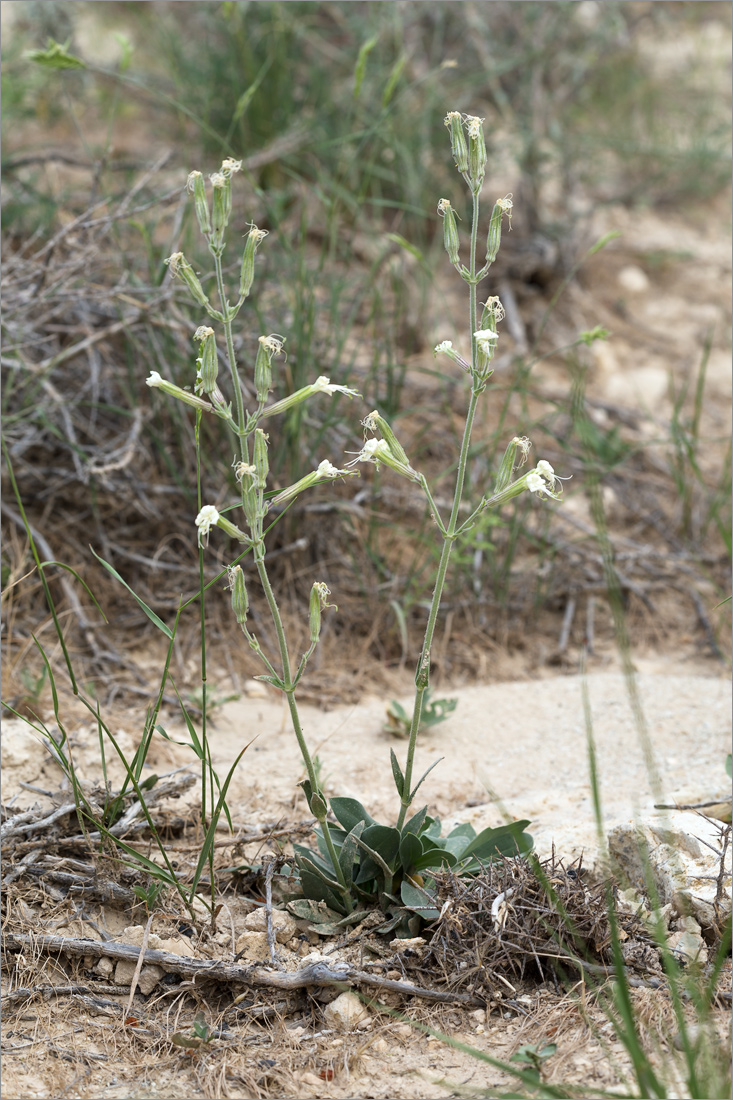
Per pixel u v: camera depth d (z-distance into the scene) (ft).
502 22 19.27
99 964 6.96
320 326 14.84
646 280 19.40
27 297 11.48
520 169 17.81
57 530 11.83
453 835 7.95
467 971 6.72
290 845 8.23
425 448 13.51
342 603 11.97
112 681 10.58
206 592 11.81
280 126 17.52
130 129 20.42
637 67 23.49
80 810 7.54
